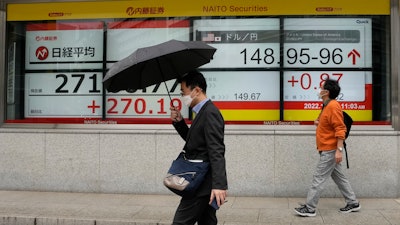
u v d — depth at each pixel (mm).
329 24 7820
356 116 7754
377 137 7523
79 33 8344
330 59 7805
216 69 7977
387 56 7727
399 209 6785
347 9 7766
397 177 7500
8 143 8312
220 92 7973
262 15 7906
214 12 7996
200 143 3941
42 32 8438
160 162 7926
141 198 7652
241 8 7938
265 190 7699
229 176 7766
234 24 7973
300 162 7641
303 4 7828
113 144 8047
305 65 7844
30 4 8453
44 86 8422
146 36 8180
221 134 3871
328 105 6277
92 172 8094
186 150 4051
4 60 8477
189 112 8070
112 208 6953
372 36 7766
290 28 7867
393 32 7652
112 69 4035
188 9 8062
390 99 7684
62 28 8383
